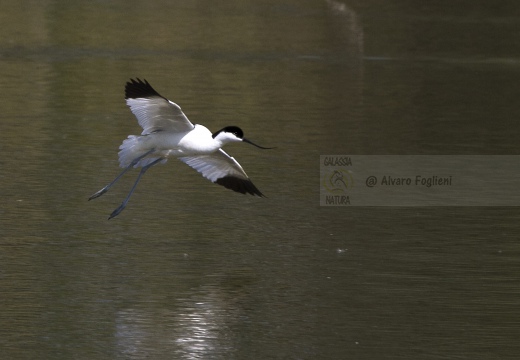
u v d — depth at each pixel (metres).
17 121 19.22
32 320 10.34
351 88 24.03
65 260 12.13
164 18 32.53
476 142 19.30
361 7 36.62
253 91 23.05
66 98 21.48
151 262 12.20
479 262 12.52
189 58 26.66
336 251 12.86
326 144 18.59
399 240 13.41
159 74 24.36
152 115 11.09
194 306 10.88
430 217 14.51
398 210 14.88
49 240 12.82
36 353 9.56
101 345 9.80
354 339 10.12
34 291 11.12
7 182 15.25
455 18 35.22
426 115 21.50
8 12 31.81
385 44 30.16
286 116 20.77
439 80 25.47
